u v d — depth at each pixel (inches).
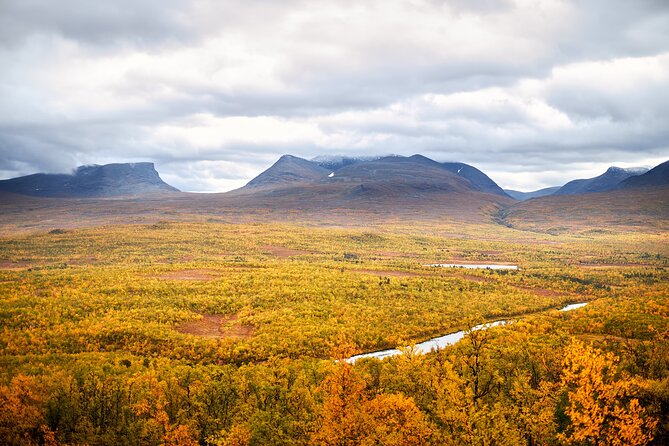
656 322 2310.5
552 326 2559.1
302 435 1311.5
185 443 1278.3
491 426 1162.6
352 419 1185.4
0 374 1711.4
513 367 1638.8
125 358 2075.5
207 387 1584.6
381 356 2404.0
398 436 1163.3
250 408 1462.8
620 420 1175.0
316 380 1739.7
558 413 1344.7
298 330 2662.4
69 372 1748.3
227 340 2485.2
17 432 1330.0
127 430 1364.4
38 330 2373.3
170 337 2452.0
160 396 1504.7
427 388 1528.1
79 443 1299.2
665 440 1130.7
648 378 1418.6
